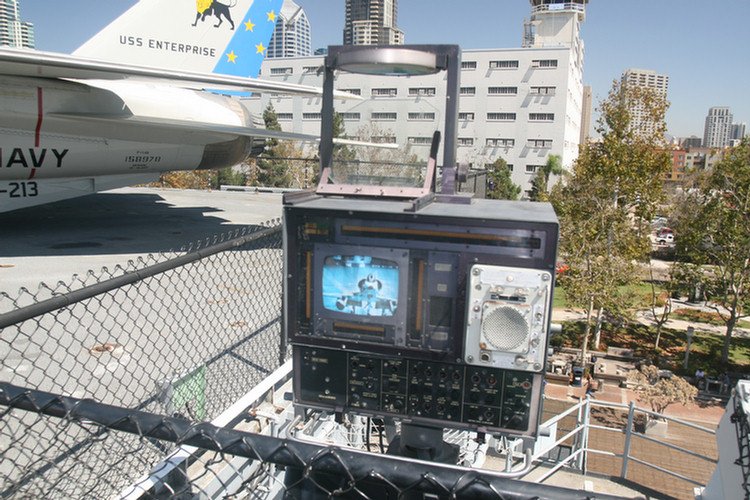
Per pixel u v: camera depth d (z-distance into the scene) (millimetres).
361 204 2490
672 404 21844
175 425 1564
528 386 2297
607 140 24875
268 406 4066
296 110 68812
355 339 2402
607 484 4938
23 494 2543
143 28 15586
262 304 6395
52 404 1634
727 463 2641
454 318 2275
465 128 67250
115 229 13211
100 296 6328
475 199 2920
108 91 13289
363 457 1422
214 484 2865
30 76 11773
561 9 83562
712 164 27297
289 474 2418
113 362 4551
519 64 64812
